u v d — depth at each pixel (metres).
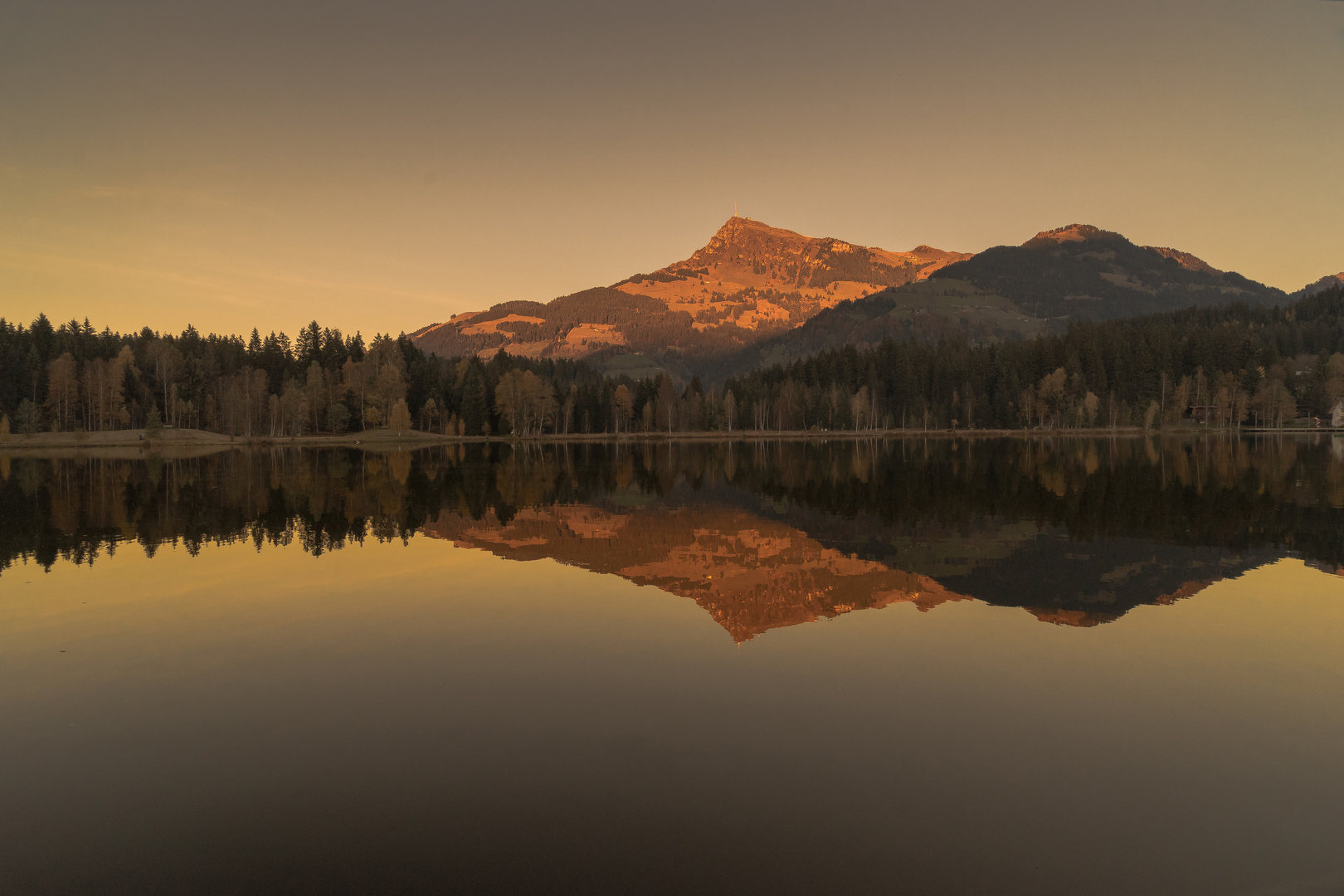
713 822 9.53
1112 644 16.66
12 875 8.55
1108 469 63.50
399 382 162.75
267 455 103.12
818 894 8.09
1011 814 9.76
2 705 13.55
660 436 172.38
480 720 12.73
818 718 12.69
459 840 9.20
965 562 25.59
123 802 10.19
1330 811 9.84
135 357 152.62
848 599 20.80
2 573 24.62
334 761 11.30
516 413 164.88
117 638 17.47
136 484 56.16
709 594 21.48
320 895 8.14
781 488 51.59
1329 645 16.48
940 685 14.20
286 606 20.36
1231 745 11.73
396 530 33.69
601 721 12.63
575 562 26.36
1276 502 39.53
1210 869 8.64
